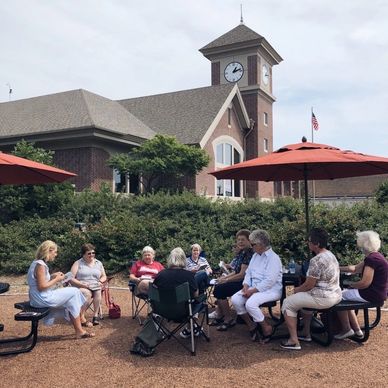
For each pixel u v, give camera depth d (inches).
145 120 1011.9
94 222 546.6
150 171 745.6
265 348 199.3
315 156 196.1
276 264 214.5
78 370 175.9
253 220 473.4
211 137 976.3
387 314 260.4
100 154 764.0
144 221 483.5
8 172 248.1
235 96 1083.3
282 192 1326.3
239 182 1121.4
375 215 427.8
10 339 215.2
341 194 1683.1
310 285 193.6
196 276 252.4
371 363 176.9
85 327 241.4
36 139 760.3
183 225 489.4
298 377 163.2
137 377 166.9
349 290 208.4
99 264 266.7
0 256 478.0
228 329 234.2
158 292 196.5
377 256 200.8
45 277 213.0
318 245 198.5
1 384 163.2
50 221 537.6
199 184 907.4
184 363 181.2
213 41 1304.1
